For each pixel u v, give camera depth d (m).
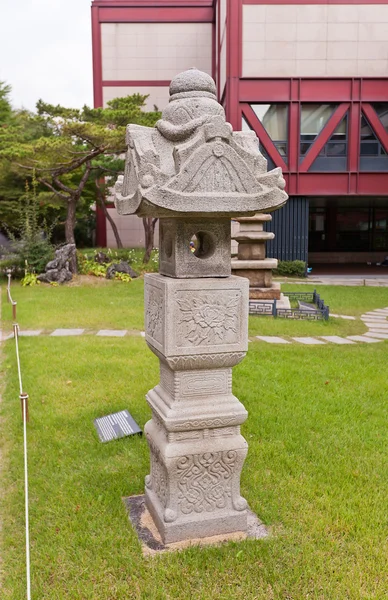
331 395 6.16
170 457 3.30
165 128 3.18
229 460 3.46
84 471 4.32
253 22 18.95
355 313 12.30
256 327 10.00
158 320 3.38
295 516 3.70
